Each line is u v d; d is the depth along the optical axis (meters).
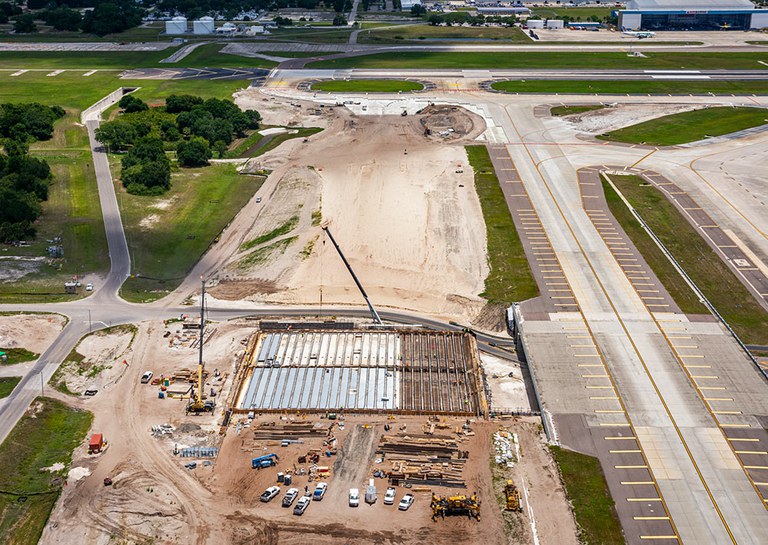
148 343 145.62
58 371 136.88
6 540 101.12
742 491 108.69
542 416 123.12
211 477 111.62
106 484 109.94
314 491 107.19
